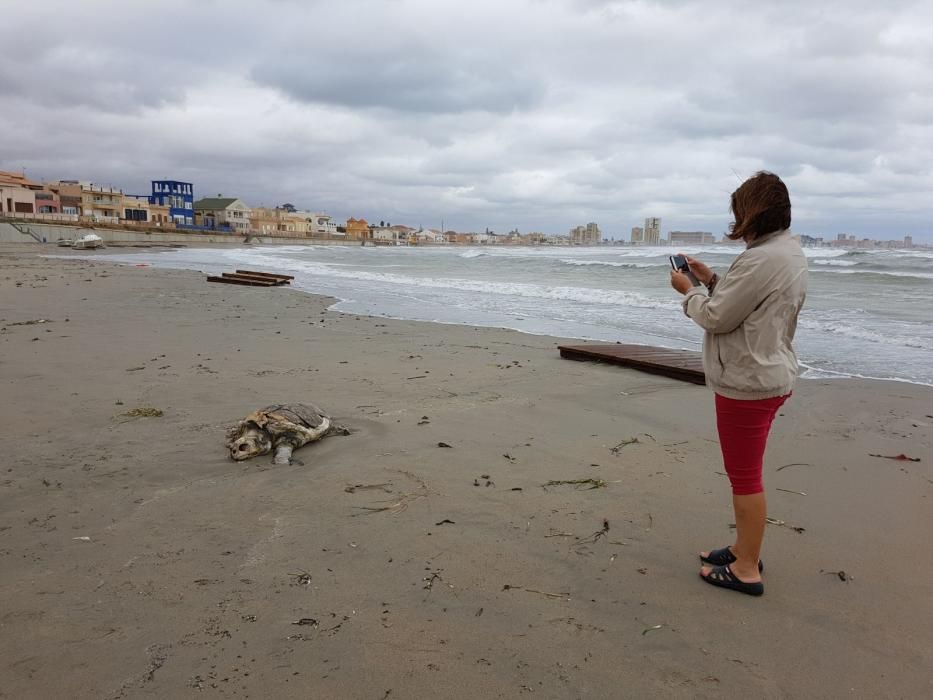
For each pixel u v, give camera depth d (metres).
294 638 2.48
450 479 4.19
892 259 38.16
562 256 52.94
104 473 4.16
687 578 3.02
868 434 5.41
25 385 6.40
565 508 3.76
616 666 2.38
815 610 2.77
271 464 4.41
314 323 12.07
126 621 2.56
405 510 3.70
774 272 2.59
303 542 3.29
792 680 2.31
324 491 3.96
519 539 3.37
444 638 2.51
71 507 3.64
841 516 3.74
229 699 2.14
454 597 2.80
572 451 4.82
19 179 81.56
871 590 2.93
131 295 15.78
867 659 2.43
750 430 2.77
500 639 2.52
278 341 9.81
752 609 2.77
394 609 2.70
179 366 7.62
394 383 7.09
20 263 27.98
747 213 2.70
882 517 3.72
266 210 139.00
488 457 4.63
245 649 2.41
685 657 2.44
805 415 6.05
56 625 2.52
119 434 4.95
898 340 10.66
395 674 2.29
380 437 5.05
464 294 19.42
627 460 4.62
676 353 8.55
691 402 6.40
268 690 2.19
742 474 2.84
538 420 5.69
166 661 2.33
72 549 3.15
